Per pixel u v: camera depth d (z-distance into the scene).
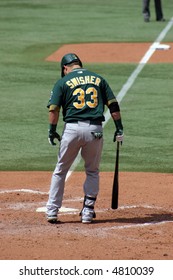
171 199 30.34
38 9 97.06
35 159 37.62
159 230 26.09
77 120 26.45
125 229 26.17
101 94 27.02
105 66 61.50
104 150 39.31
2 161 37.19
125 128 43.84
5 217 27.62
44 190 31.59
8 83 56.34
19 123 45.16
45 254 23.23
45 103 50.31
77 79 26.81
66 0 107.88
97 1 106.62
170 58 64.69
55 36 75.31
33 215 27.94
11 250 23.62
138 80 57.06
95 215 27.36
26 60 64.19
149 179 33.56
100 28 80.38
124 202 29.78
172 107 49.00
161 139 41.47
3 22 85.19
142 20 86.69
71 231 25.86
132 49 67.69
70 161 26.92
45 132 43.12
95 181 27.06
